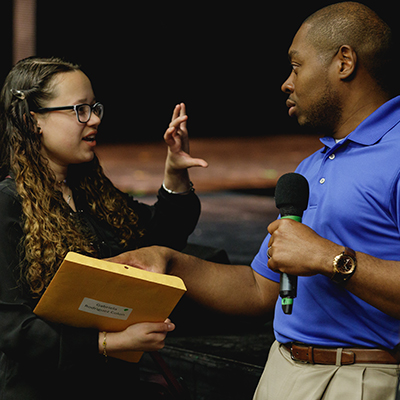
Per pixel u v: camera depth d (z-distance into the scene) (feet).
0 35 156.15
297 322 17.01
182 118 21.11
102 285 15.78
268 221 63.82
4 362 18.17
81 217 19.71
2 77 155.02
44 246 17.67
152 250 18.24
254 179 94.02
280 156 120.47
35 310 16.47
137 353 18.07
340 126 17.46
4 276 17.34
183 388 19.67
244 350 27.45
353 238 15.94
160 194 22.48
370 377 15.61
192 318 30.14
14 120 18.70
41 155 18.83
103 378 18.62
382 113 16.42
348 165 16.40
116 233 20.71
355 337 16.07
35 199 18.19
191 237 55.21
